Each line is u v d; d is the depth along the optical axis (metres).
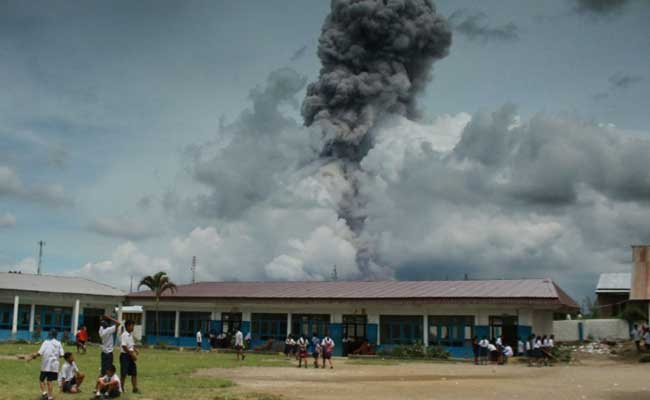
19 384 19.16
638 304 50.22
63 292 52.41
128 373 16.92
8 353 34.31
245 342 48.00
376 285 49.53
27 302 51.62
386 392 19.30
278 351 46.62
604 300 57.50
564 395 18.84
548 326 43.62
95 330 55.28
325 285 51.84
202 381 21.08
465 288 44.53
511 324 41.22
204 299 51.97
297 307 48.53
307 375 26.06
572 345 45.75
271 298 49.06
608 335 48.53
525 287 42.97
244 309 50.84
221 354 41.88
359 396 18.05
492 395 18.75
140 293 56.09
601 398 18.20
